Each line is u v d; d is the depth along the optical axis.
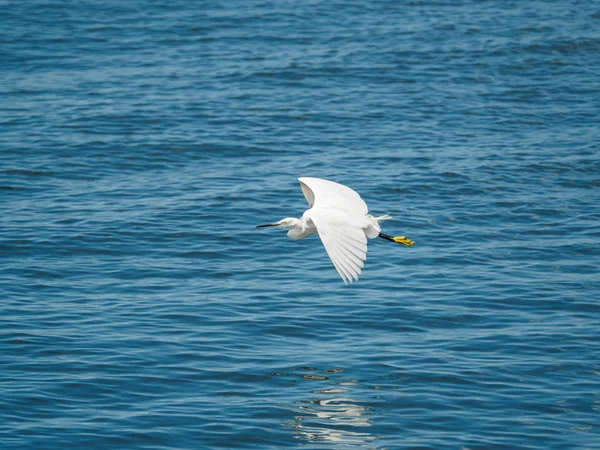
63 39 35.44
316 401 12.10
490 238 19.05
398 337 14.27
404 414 11.80
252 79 30.70
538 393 12.45
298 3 41.38
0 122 26.34
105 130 25.78
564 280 16.77
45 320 14.64
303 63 32.34
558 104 28.77
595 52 33.97
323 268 17.25
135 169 23.14
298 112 27.58
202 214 20.00
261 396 12.20
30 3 40.72
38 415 11.55
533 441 11.16
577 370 13.16
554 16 38.72
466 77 31.25
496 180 22.39
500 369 13.16
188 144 24.80
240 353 13.52
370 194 21.39
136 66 32.25
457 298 15.81
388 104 28.52
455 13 39.53
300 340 14.07
